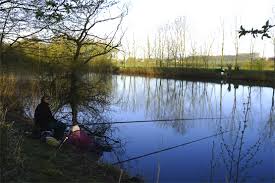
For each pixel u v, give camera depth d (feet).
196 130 62.03
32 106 66.85
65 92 85.40
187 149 48.88
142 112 83.56
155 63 260.01
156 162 42.78
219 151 47.67
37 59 75.66
